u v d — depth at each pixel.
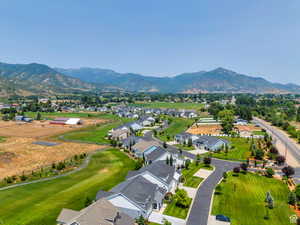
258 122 172.12
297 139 113.44
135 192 42.72
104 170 67.06
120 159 78.50
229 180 59.94
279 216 42.44
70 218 35.22
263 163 73.56
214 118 177.50
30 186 55.06
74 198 47.81
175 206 45.62
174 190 53.09
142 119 159.38
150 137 117.25
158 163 59.59
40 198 48.09
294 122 167.62
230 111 168.50
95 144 102.19
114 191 44.41
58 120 162.88
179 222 39.62
